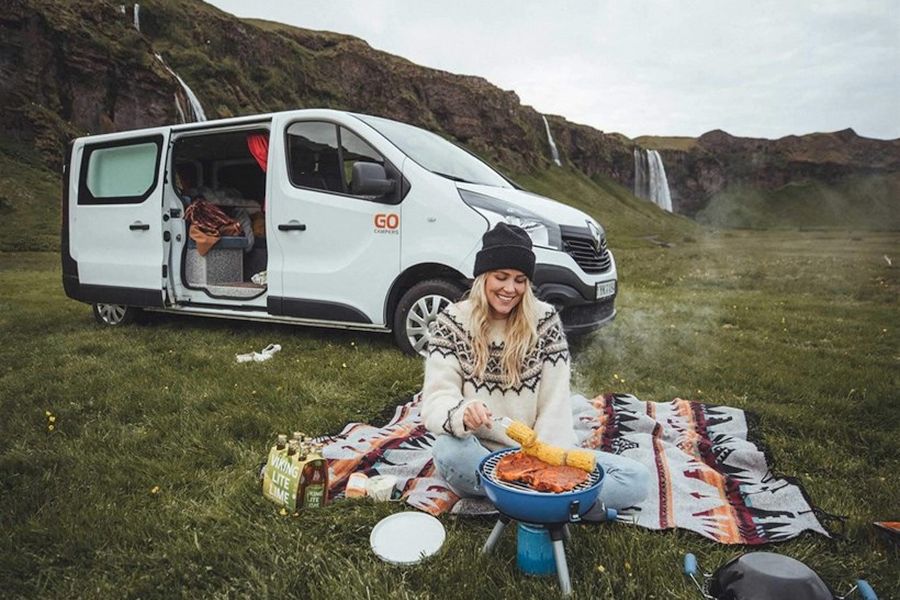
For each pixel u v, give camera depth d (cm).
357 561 226
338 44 11569
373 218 512
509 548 231
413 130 578
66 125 5331
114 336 636
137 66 6150
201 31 8581
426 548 228
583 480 197
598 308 514
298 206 544
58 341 620
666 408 392
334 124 536
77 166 692
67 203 700
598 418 363
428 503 261
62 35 5609
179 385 444
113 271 660
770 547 238
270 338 600
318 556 225
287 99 9356
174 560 225
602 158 16388
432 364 244
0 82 5088
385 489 269
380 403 414
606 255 540
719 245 3900
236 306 597
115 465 309
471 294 240
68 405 404
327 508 261
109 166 669
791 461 327
